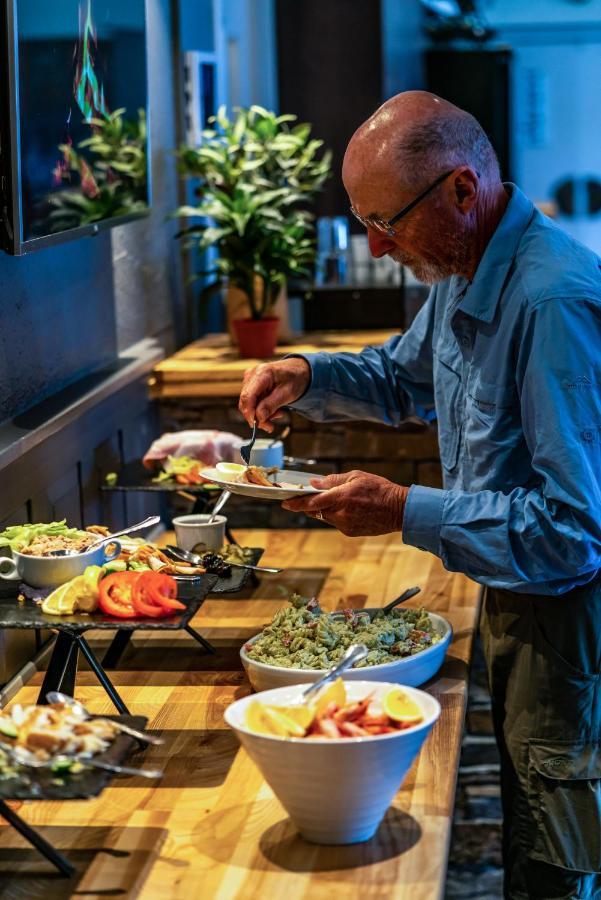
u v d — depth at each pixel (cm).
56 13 223
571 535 183
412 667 192
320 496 196
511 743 215
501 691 220
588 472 185
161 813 164
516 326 196
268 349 337
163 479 269
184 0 380
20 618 176
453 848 298
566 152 814
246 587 262
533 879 219
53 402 247
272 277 337
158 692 206
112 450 283
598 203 817
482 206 201
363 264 397
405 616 216
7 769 145
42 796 139
